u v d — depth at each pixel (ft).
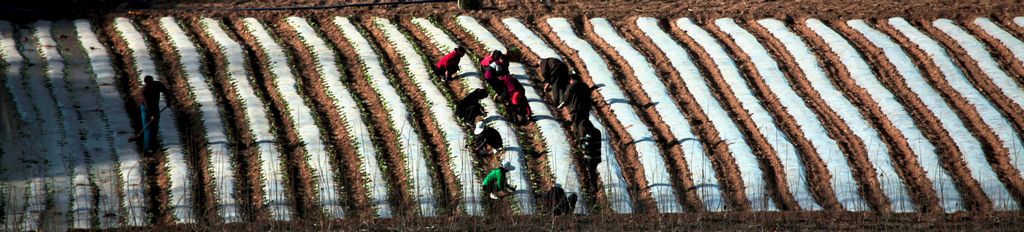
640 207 69.92
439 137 81.25
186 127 83.15
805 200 71.26
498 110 86.22
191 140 80.53
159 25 106.22
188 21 107.96
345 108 86.38
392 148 79.71
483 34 104.06
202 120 84.17
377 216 67.72
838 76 94.63
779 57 98.89
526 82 92.53
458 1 112.57
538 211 67.77
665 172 75.36
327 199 70.85
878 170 76.02
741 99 88.69
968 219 64.90
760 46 101.04
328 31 105.60
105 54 97.96
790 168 75.82
